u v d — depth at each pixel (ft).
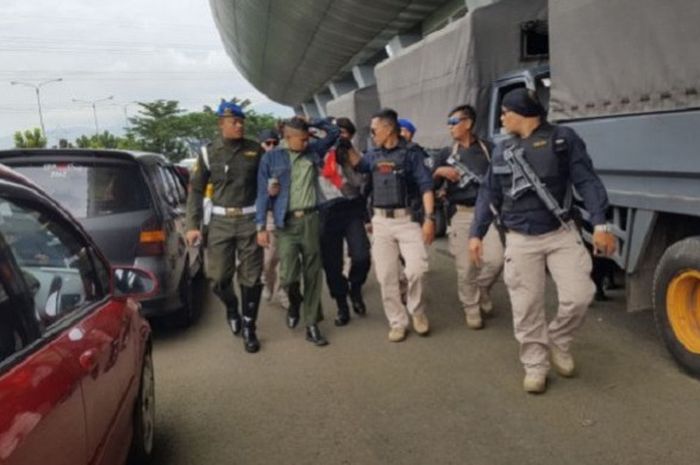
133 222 18.88
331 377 16.19
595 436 12.34
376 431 13.05
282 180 18.44
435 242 35.73
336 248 20.51
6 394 6.02
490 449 12.05
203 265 29.12
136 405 11.07
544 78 25.29
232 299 20.13
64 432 6.90
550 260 14.35
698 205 13.91
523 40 28.81
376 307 22.80
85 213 18.62
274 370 16.96
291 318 20.77
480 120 28.94
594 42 17.13
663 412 13.20
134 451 11.12
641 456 11.53
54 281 8.64
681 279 14.82
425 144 35.96
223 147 18.45
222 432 13.43
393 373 16.21
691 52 13.60
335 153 19.62
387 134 18.37
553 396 14.26
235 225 18.63
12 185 8.02
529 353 14.47
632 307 16.74
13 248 7.53
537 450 11.93
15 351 6.72
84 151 18.95
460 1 77.15
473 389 14.88
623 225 16.93
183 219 23.03
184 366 17.67
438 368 16.35
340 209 20.44
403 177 18.39
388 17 90.33
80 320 8.98
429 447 12.26
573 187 14.23
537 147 13.91
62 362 7.39
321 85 175.52
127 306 11.40
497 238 18.81
